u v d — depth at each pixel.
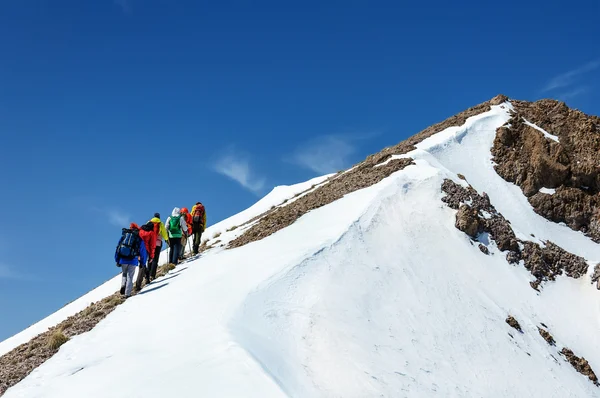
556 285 22.08
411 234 20.78
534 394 14.88
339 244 18.52
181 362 10.12
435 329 15.81
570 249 25.42
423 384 12.87
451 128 32.53
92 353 11.85
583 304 21.38
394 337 14.52
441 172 24.98
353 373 12.04
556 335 18.94
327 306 14.75
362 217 20.94
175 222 21.97
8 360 13.51
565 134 30.77
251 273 16.27
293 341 12.78
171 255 21.80
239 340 11.05
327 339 13.17
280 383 9.75
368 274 17.31
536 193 28.20
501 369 15.29
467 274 19.73
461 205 22.84
